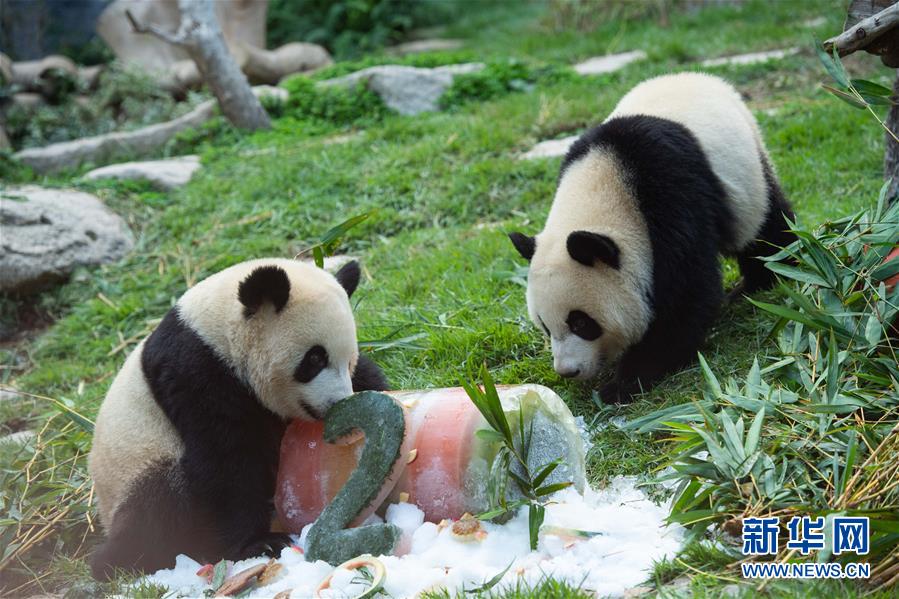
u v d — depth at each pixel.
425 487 4.62
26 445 6.47
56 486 5.95
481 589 3.99
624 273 5.59
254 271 4.59
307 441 4.91
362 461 4.54
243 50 16.36
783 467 4.35
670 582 3.97
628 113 6.27
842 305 5.09
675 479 4.55
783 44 13.31
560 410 4.77
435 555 4.30
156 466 4.94
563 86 13.00
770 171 6.53
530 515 4.30
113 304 9.48
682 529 4.34
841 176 8.36
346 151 11.73
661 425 5.07
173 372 4.88
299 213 10.48
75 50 18.27
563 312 5.66
